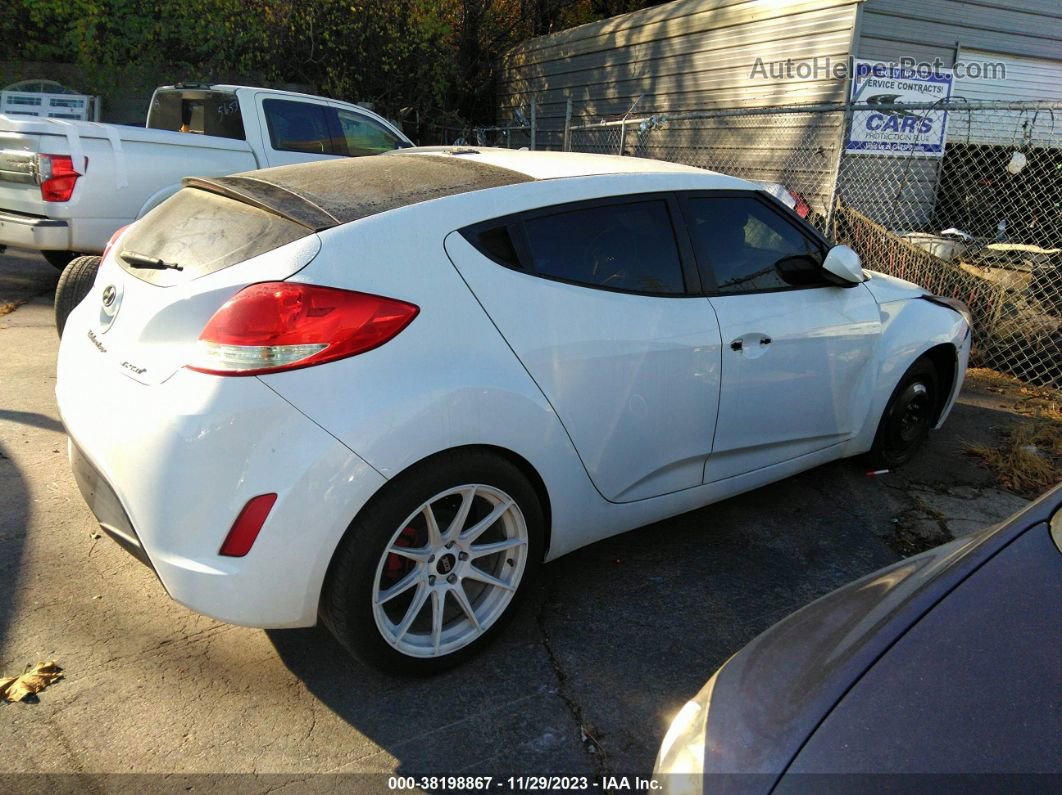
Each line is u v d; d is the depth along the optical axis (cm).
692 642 286
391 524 231
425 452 232
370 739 234
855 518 386
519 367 255
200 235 253
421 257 242
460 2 1484
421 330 236
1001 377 636
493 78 1582
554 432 266
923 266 709
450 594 272
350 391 222
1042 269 659
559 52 1362
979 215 952
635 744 238
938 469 449
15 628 273
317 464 217
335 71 1284
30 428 431
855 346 374
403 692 254
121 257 274
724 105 1029
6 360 538
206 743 229
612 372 280
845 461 455
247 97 729
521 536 266
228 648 271
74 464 267
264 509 216
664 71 1130
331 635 281
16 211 643
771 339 331
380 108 1370
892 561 349
